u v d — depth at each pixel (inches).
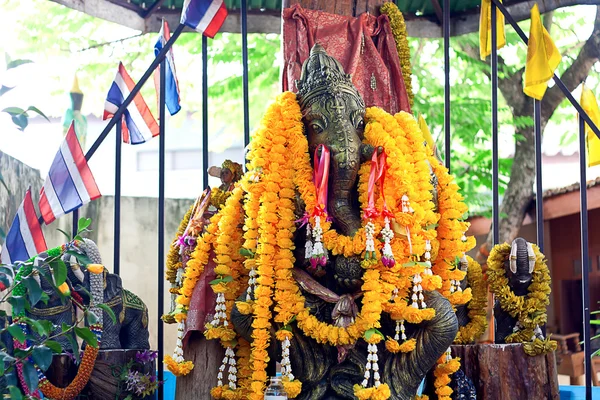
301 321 145.1
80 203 171.2
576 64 378.9
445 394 154.6
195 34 393.1
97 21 396.5
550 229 396.2
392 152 147.9
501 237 385.4
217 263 159.5
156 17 226.4
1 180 166.1
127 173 504.4
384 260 141.3
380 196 146.1
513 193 385.1
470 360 163.2
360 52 172.9
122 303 171.8
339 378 147.6
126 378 161.8
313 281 147.6
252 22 229.8
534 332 163.3
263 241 147.3
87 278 166.1
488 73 389.4
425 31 229.8
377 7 179.9
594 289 388.8
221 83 386.9
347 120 148.5
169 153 509.0
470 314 168.4
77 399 159.5
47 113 414.0
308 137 150.9
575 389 200.5
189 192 501.7
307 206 145.8
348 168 145.6
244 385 154.7
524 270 162.6
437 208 155.7
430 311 143.1
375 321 141.8
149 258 393.7
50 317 161.3
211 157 500.1
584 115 183.6
